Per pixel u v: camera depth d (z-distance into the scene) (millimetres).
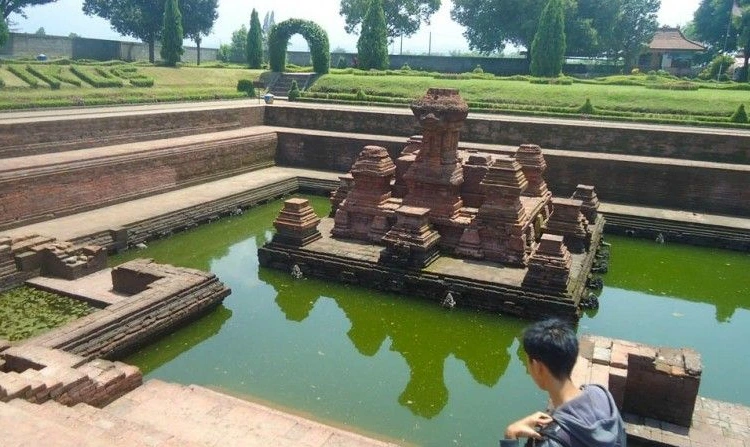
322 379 11586
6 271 14203
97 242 17719
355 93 39750
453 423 10344
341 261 16078
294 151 30969
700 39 63500
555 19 42844
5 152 21172
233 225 22703
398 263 15414
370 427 10008
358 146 29281
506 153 25547
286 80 45906
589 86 37531
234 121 32125
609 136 26938
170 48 46438
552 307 13664
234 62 71938
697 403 9578
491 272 15070
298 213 16828
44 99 30656
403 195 18250
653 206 23875
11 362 9703
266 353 12602
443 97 16188
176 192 23969
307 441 8125
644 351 8992
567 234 17266
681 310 15828
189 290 13438
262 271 17000
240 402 9531
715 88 36875
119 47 53250
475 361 12961
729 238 20547
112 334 11531
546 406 10258
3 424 5656
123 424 6840
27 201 18453
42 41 46875
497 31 58719
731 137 24766
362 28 47906
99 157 21172
